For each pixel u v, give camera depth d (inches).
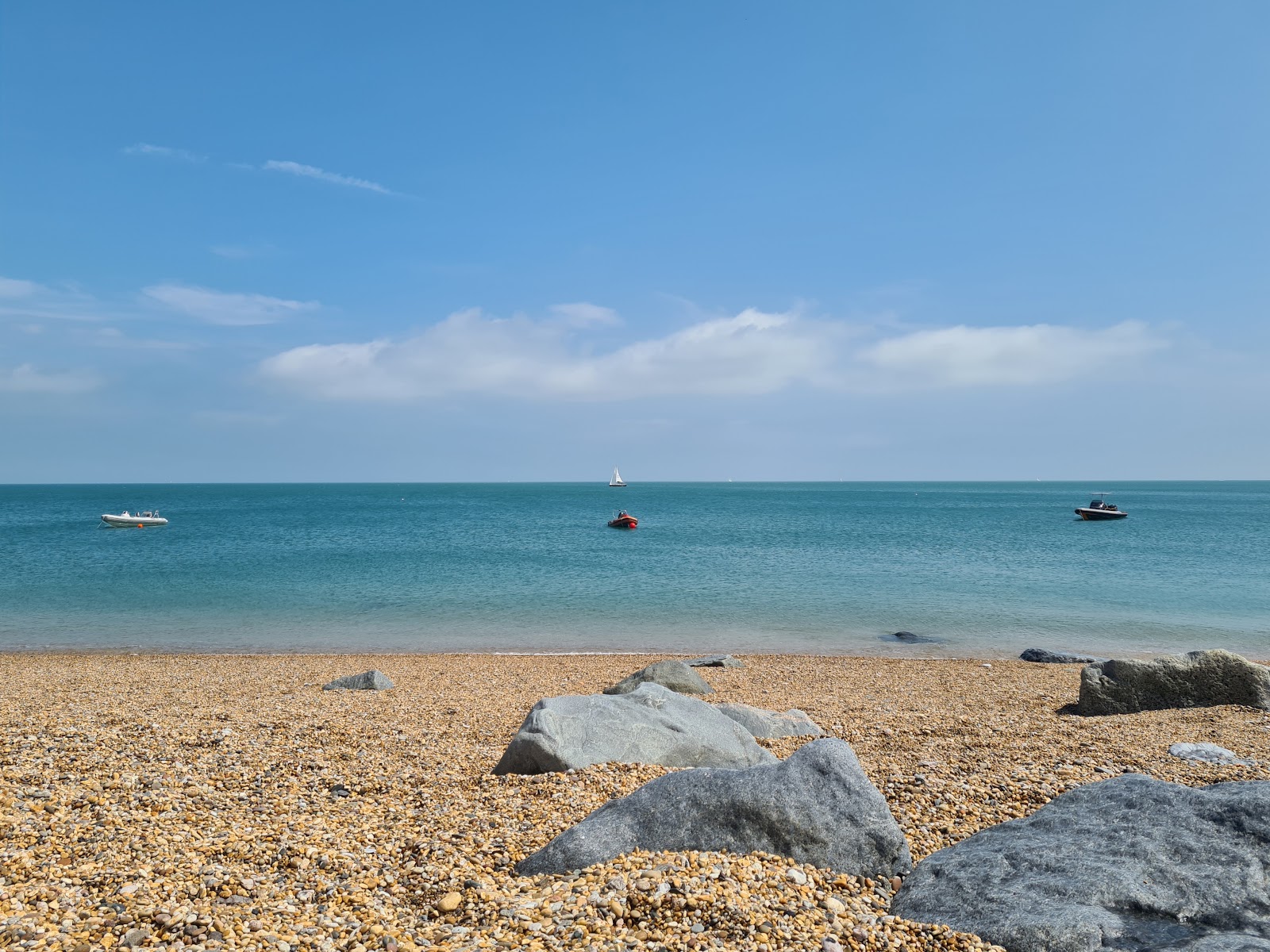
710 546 2110.0
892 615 1084.5
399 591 1274.6
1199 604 1157.7
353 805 299.0
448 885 224.5
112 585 1328.7
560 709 373.7
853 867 233.3
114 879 218.7
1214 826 220.4
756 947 187.9
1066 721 482.3
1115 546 2090.3
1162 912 194.4
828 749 264.2
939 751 398.6
